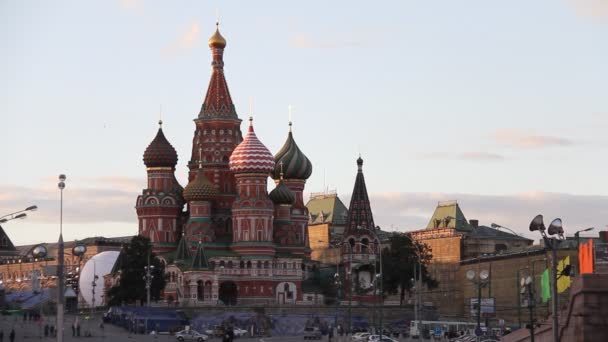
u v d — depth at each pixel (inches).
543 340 6058.1
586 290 4869.6
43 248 4785.9
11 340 7283.5
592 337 4854.8
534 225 4389.8
